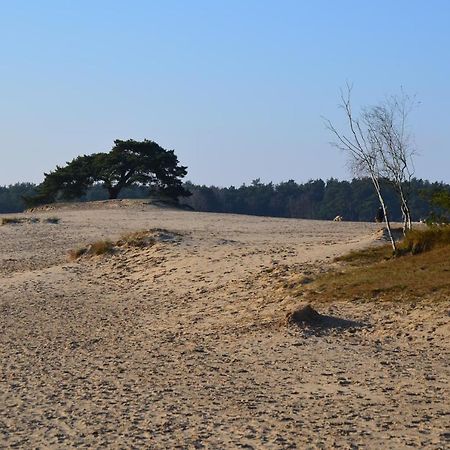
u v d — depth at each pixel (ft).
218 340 66.80
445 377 50.42
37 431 41.75
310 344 61.46
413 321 64.95
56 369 58.49
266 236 139.95
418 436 38.60
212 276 99.91
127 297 97.09
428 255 87.10
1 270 126.93
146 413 44.86
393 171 154.71
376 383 49.83
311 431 40.11
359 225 170.81
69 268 118.32
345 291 76.38
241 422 42.29
